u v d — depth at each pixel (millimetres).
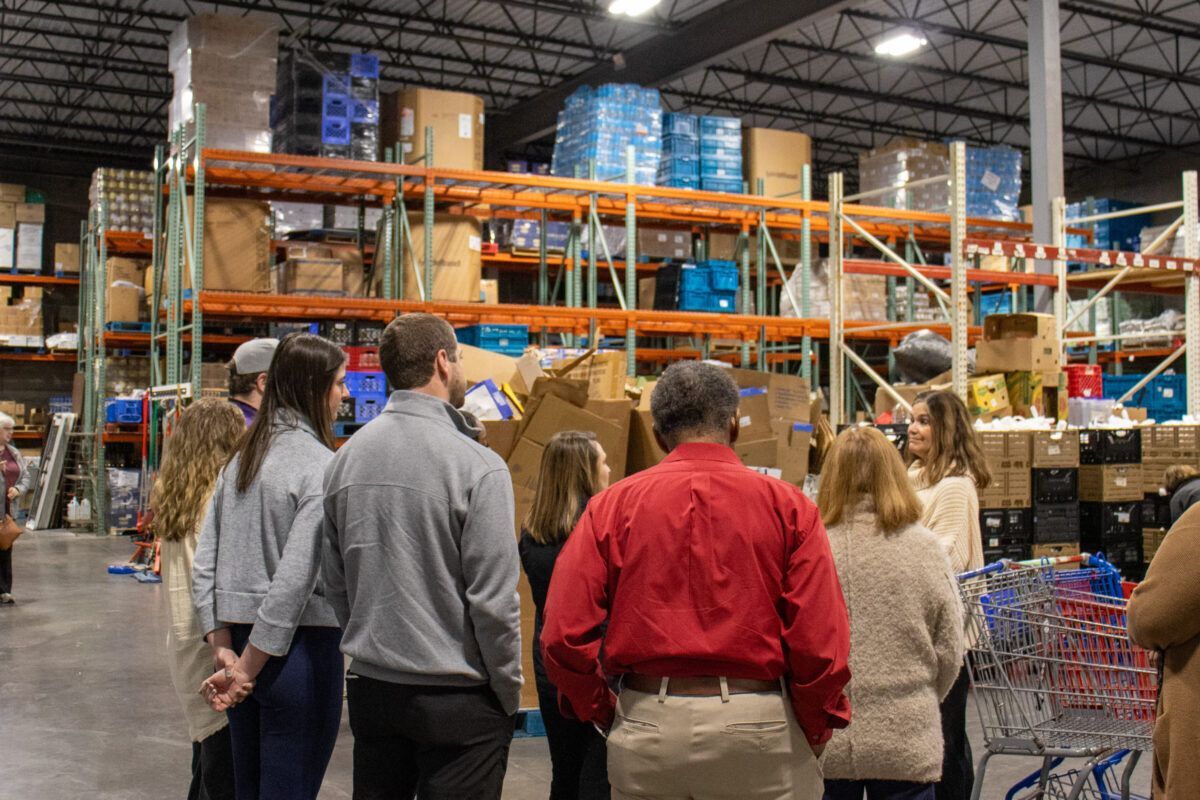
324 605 2961
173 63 11500
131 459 17156
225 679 2844
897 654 2906
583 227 14633
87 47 21281
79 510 15984
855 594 2934
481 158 12516
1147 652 3420
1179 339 16953
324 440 3090
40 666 7281
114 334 15258
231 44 10852
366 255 14328
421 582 2615
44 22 19953
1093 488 7445
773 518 2299
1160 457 7527
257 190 11930
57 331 24188
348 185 11414
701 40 18688
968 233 14930
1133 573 7516
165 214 12523
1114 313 14539
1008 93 24625
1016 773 4801
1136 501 7477
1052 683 3480
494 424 5363
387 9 20250
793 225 13875
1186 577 2232
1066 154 28500
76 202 26453
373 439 2717
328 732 2979
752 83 24266
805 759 2312
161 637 8281
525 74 24328
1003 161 15258
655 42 19781
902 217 13578
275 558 2957
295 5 19625
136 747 5414
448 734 2594
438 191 11930
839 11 16500
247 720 2996
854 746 2879
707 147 13891
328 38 21344
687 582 2264
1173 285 10664
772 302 16500
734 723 2211
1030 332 7891
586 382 5422
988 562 6863
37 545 14328
